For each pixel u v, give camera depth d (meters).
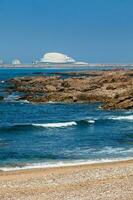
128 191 26.52
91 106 87.25
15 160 38.38
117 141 48.19
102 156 39.94
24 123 65.81
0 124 64.44
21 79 151.12
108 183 28.47
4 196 25.45
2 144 46.34
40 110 84.44
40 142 47.69
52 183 28.61
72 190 26.75
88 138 50.28
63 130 57.38
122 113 75.81
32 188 27.28
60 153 41.47
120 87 97.56
